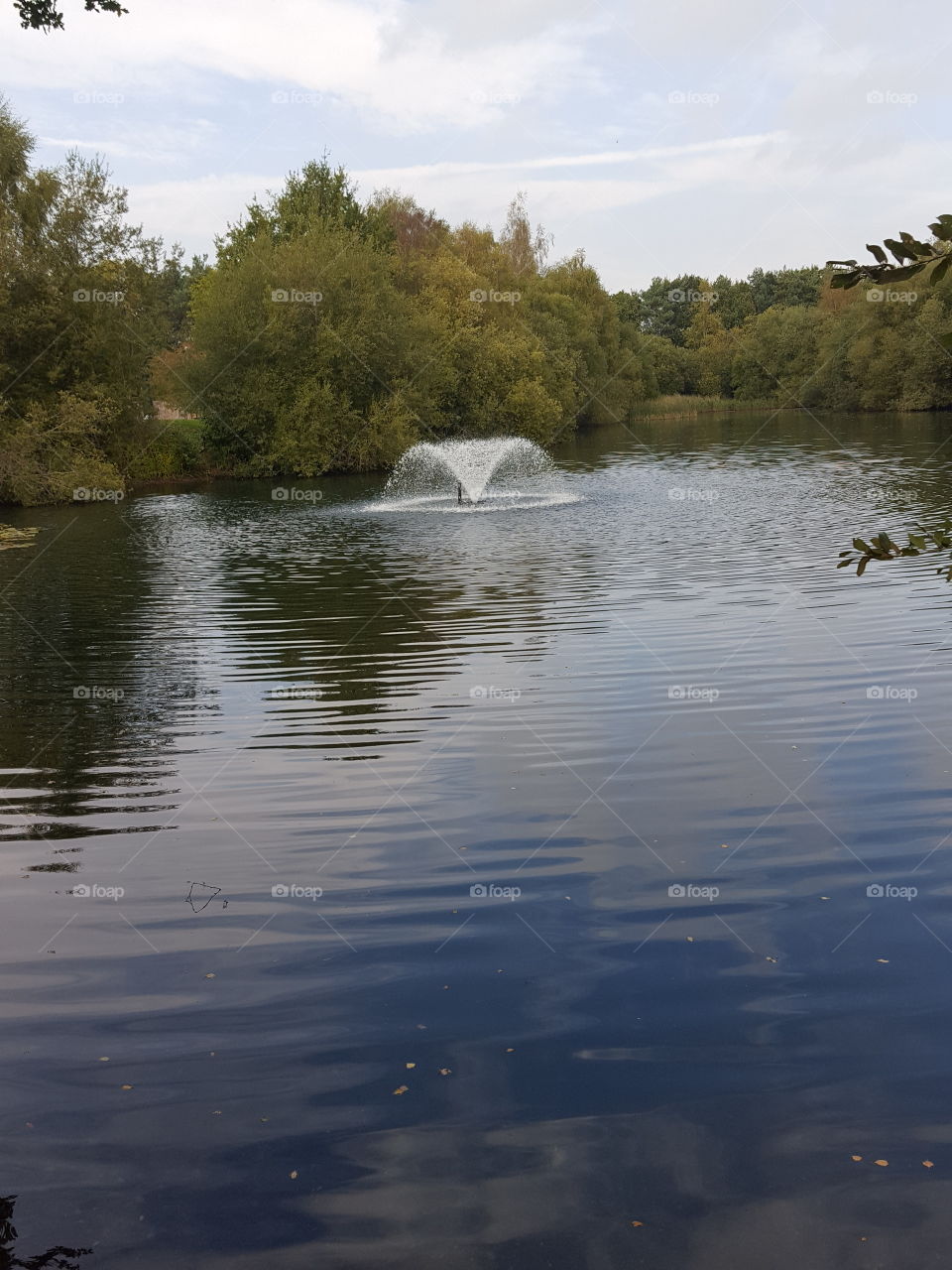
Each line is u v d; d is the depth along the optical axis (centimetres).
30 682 986
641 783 655
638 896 496
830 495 2342
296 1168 315
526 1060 366
